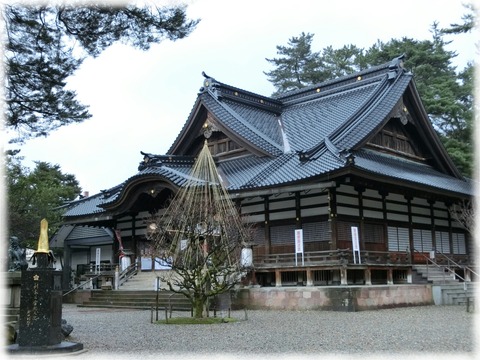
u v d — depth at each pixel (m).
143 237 34.38
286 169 26.20
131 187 30.64
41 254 11.18
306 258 23.42
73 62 13.70
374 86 33.84
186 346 11.84
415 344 11.57
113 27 13.22
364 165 24.70
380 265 24.30
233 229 19.14
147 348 11.59
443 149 34.22
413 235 29.62
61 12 12.80
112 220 35.25
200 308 17.86
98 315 21.31
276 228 26.58
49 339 10.92
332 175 22.77
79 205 39.12
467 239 34.72
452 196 29.67
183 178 28.66
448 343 11.67
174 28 13.38
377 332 13.70
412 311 20.62
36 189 26.89
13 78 13.45
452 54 51.69
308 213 25.33
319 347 11.35
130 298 26.47
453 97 47.09
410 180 25.75
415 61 51.62
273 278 25.45
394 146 32.16
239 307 22.75
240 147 32.00
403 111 31.75
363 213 26.25
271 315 19.33
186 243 18.48
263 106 36.69
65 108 14.23
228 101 34.81
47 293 11.04
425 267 28.08
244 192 25.75
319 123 32.81
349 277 24.28
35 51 13.23
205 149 20.95
